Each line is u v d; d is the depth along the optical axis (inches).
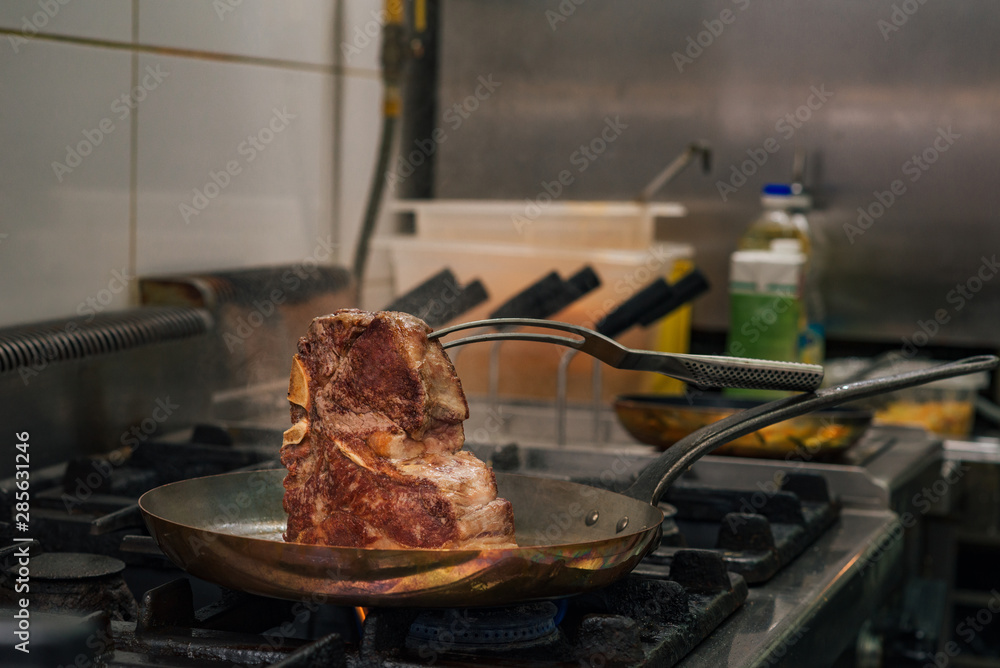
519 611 36.0
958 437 74.5
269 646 33.7
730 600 38.9
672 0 85.7
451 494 35.4
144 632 34.6
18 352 44.9
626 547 34.8
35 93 48.1
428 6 86.9
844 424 52.4
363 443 36.4
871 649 51.2
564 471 52.0
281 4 62.0
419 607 33.9
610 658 33.5
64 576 36.2
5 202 47.4
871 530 48.7
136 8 52.3
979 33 79.0
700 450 39.0
